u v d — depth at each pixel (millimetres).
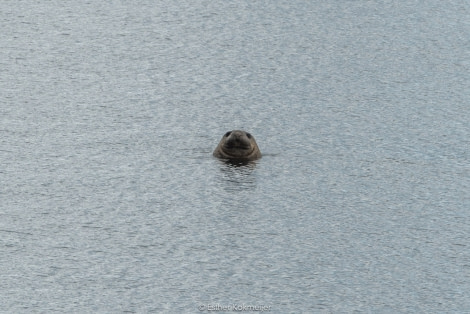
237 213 132125
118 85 186125
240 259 120062
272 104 178750
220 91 185125
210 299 111000
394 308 110688
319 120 170625
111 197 135625
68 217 129500
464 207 136500
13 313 107312
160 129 163750
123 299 110562
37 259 118562
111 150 152750
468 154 156250
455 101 182375
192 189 139125
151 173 144000
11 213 130125
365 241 125750
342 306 110688
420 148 158500
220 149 151625
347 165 150000
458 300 112875
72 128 162125
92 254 120062
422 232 128750
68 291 111875
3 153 149875
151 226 127688
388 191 141000
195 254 120812
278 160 151250
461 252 123875
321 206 135125
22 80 186375
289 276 116562
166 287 113250
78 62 198500
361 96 184125
